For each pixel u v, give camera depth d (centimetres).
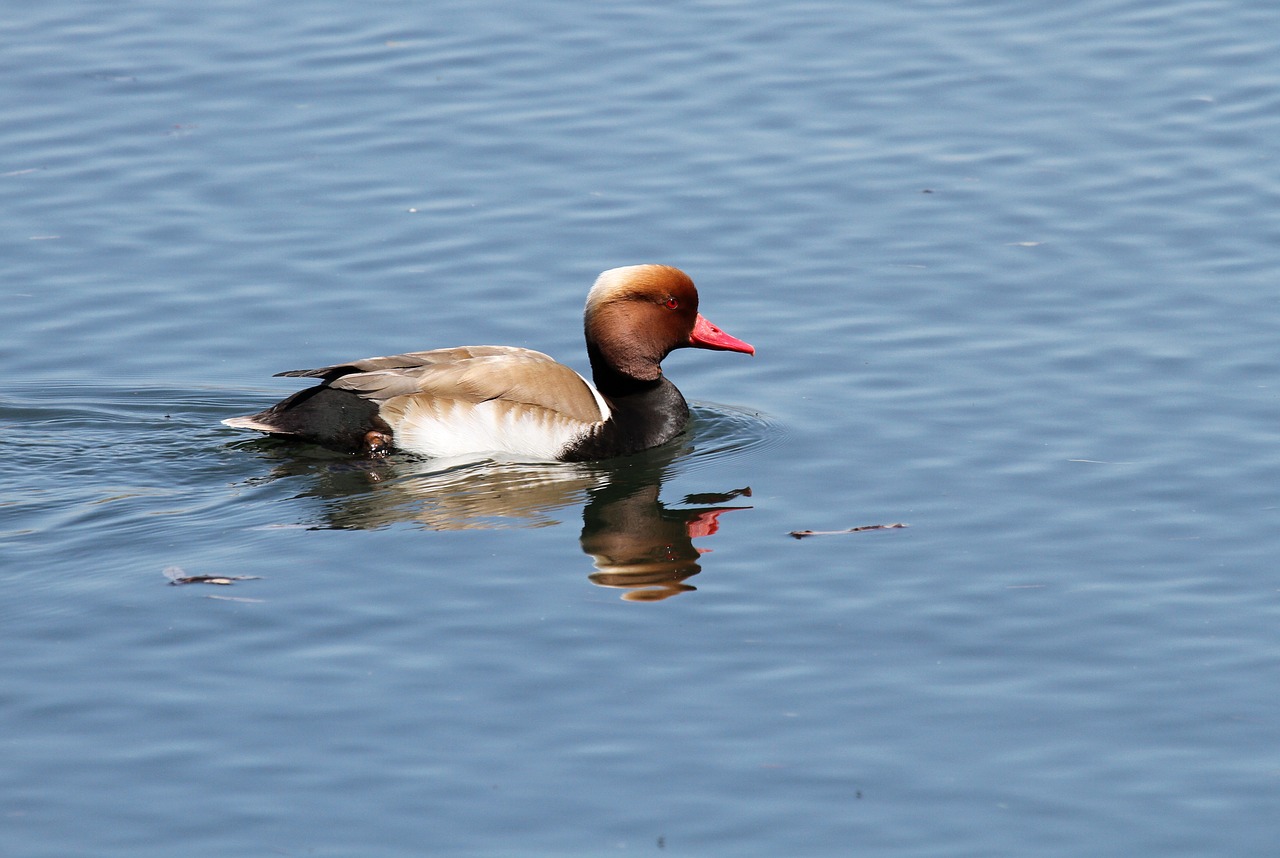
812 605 1134
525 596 1146
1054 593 1145
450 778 937
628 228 1786
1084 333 1580
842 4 2286
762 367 1567
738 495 1337
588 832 893
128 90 2056
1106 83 2048
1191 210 1786
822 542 1235
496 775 941
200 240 1767
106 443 1413
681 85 2072
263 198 1842
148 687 1023
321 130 1977
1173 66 2081
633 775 941
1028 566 1185
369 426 1377
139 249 1748
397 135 1966
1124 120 1966
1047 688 1029
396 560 1201
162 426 1451
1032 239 1750
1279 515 1251
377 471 1369
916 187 1852
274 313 1650
